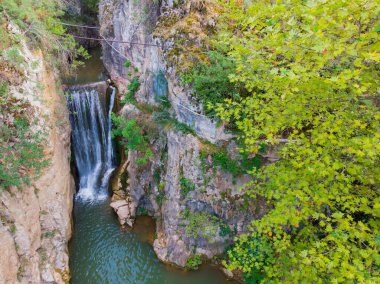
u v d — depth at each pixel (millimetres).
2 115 9453
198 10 12977
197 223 12562
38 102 10734
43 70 11781
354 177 6773
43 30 11414
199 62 12000
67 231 13125
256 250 11562
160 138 13953
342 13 4738
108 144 18594
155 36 13672
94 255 13367
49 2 12266
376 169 6742
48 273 11000
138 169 15102
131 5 16672
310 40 5676
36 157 10180
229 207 12289
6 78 9531
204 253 12836
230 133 11852
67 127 14523
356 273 5121
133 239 14156
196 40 12484
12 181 9203
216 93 11641
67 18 21953
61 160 13055
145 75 15406
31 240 10336
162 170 14039
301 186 7293
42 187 11133
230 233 12547
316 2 5008
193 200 12680
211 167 12148
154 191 14672
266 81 7953
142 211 15414
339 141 6504
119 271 12758
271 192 7809
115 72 20047
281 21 6176
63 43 13844
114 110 18547
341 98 7109
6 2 9906
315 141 6727
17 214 9555
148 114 14977
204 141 12352
